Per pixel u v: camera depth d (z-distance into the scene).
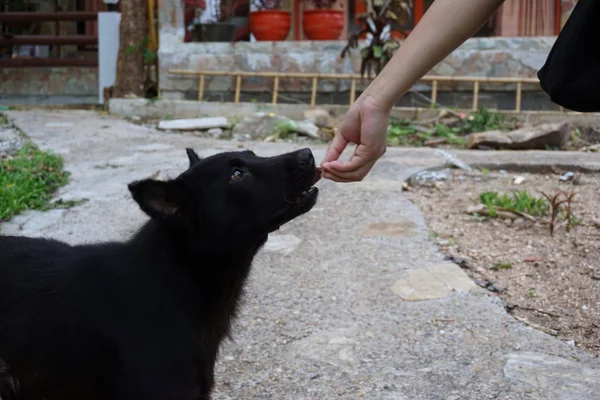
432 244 2.46
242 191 1.20
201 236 1.18
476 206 2.86
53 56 7.12
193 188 1.18
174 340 1.14
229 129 5.06
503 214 2.76
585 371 1.59
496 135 4.35
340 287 2.09
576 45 0.79
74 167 3.66
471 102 5.45
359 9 6.42
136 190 1.12
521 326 1.84
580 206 2.93
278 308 1.95
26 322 1.17
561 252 2.41
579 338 1.84
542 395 1.48
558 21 5.74
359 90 5.62
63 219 2.71
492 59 5.33
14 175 3.14
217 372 1.61
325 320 1.88
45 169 3.45
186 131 5.03
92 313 1.16
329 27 5.66
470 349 1.71
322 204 2.93
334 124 5.01
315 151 4.16
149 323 1.14
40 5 7.18
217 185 1.19
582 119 4.91
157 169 3.58
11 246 1.29
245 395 1.52
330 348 1.72
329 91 5.65
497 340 1.76
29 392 1.20
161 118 5.59
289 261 2.30
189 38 6.13
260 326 1.84
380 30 4.98
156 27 6.13
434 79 5.30
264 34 5.80
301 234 2.56
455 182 3.42
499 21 5.83
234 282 1.25
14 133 4.64
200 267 1.19
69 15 6.36
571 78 0.80
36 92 6.64
